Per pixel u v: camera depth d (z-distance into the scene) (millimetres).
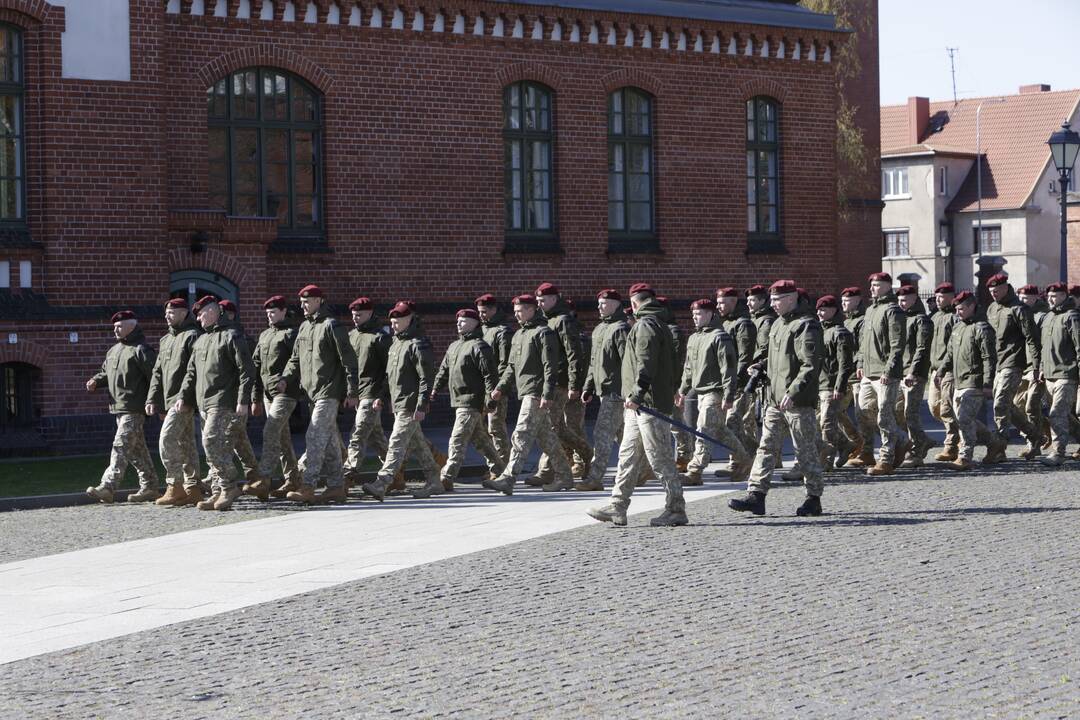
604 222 31312
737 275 32938
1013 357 21344
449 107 29469
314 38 28125
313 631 10484
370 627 10562
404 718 8133
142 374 18453
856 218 51969
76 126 24688
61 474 21125
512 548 14031
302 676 9156
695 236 32375
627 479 15359
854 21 51312
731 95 32750
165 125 25375
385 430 28672
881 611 10672
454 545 14312
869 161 52000
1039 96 90438
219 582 12570
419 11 29156
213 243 25906
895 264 88375
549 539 14555
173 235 25641
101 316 24719
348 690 8773
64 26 24578
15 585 12633
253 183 27859
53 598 11992
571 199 30922
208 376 17516
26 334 24188
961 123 91500
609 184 31641
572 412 19844
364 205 28672
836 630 10078
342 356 17797
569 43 30797
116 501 18703
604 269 31297
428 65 29234
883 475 19969
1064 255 29266
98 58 24828
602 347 18281
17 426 24484
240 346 17500
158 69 25266
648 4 31484
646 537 14523
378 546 14383
